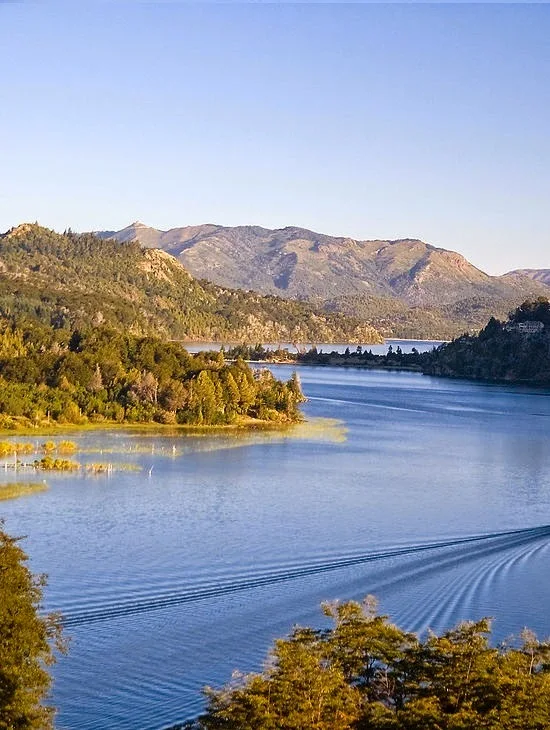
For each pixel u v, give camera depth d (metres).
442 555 110.94
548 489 161.25
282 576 100.44
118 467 167.00
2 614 60.91
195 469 168.62
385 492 153.38
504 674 58.59
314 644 63.19
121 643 79.62
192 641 79.88
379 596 93.69
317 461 184.50
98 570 101.12
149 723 65.31
